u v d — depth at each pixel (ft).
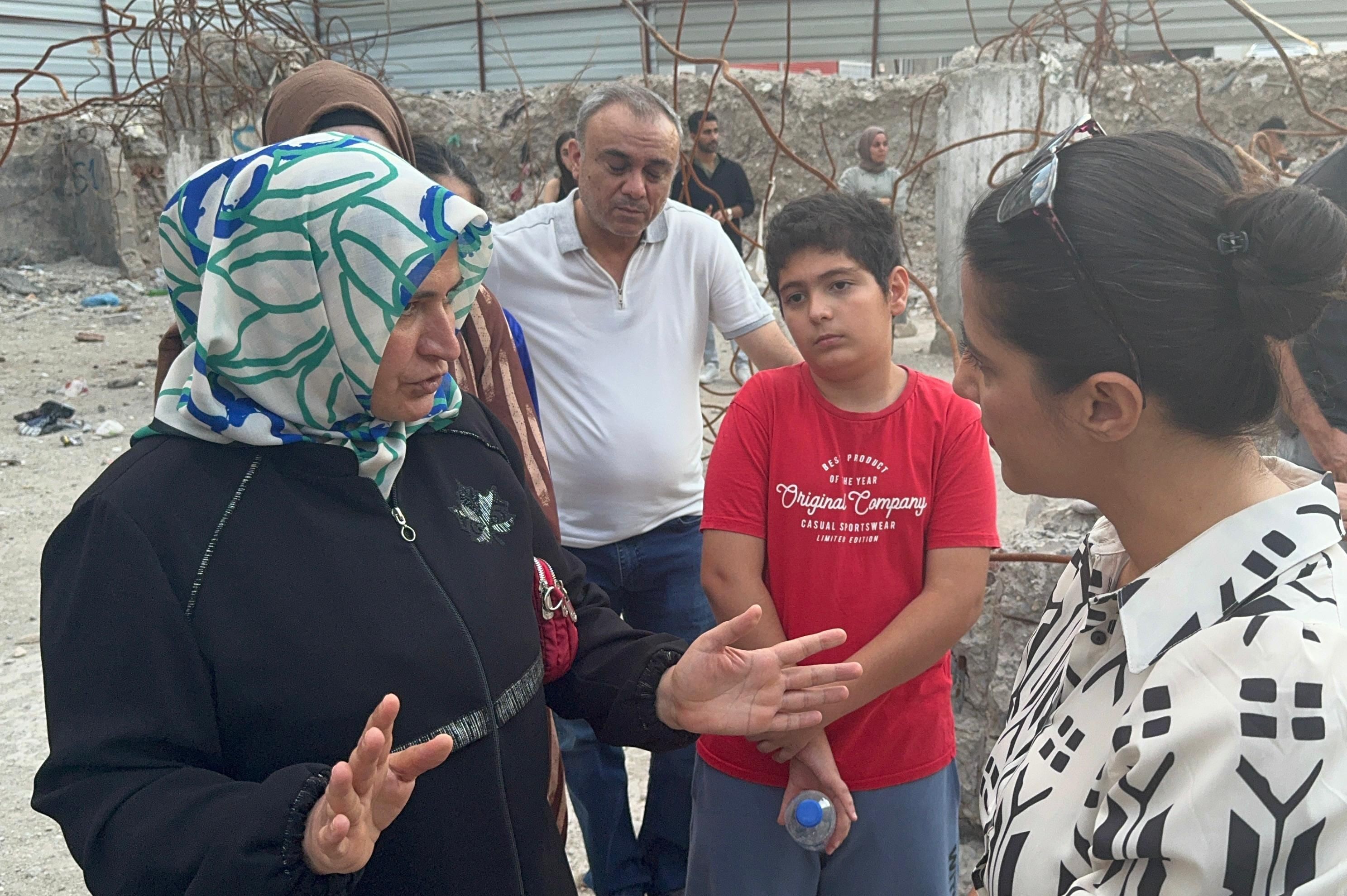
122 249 44.39
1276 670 2.91
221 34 38.58
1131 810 3.07
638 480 8.99
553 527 6.57
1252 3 34.42
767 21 40.50
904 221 40.81
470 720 4.58
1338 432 8.59
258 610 4.23
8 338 34.88
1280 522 3.20
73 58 48.32
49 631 4.19
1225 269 3.15
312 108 6.87
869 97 39.93
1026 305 3.31
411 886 4.50
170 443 4.42
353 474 4.50
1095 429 3.36
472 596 4.70
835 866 6.38
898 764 6.25
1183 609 3.22
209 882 3.69
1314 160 34.30
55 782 4.07
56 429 24.35
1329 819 2.80
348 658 4.32
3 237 44.21
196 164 38.40
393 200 4.33
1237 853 2.85
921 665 6.05
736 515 6.34
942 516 6.17
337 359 4.38
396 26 47.19
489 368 6.93
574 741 8.64
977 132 26.37
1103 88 35.58
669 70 43.19
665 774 8.70
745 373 27.30
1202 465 3.37
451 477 4.97
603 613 5.71
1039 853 3.43
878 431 6.20
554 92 42.50
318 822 3.66
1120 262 3.16
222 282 4.27
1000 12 37.17
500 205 43.37
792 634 6.33
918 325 34.22
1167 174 3.23
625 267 9.11
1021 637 8.11
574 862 9.90
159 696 4.06
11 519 18.85
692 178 15.55
